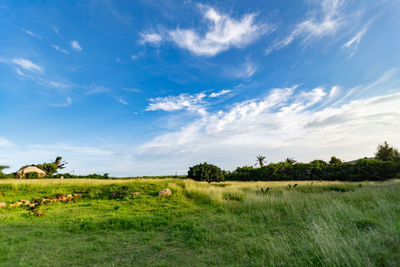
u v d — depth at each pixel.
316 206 9.16
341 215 6.91
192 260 4.86
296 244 5.18
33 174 31.66
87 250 5.65
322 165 33.69
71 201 13.72
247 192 16.30
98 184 19.47
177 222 8.60
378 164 29.52
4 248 5.42
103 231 7.46
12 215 9.45
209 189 16.52
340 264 3.76
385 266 3.45
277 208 10.08
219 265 4.52
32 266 4.56
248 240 5.91
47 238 6.63
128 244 6.19
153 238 6.77
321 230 5.30
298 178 34.50
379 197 9.52
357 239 4.55
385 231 4.69
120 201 13.66
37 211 9.83
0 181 18.23
